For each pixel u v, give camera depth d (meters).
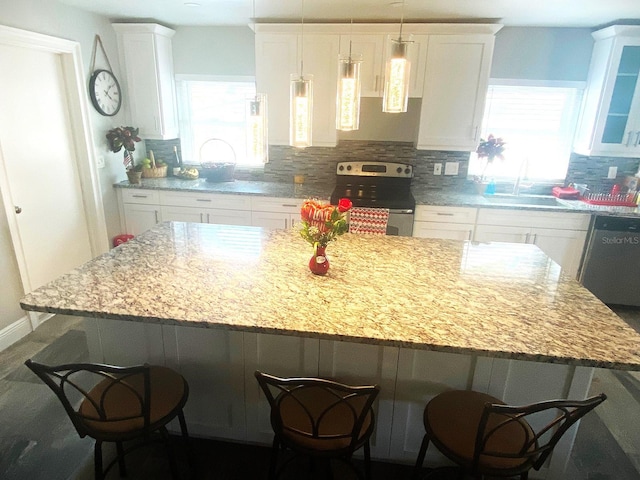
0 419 2.17
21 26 2.77
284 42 3.55
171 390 1.66
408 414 1.84
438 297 1.74
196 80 4.11
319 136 3.77
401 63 1.85
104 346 1.95
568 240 3.51
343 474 1.88
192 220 3.96
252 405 1.95
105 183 3.80
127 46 3.76
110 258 2.08
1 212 2.76
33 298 1.63
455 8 2.98
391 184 4.04
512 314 1.61
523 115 3.87
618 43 3.23
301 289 1.78
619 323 1.56
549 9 2.94
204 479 1.85
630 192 3.63
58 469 1.89
